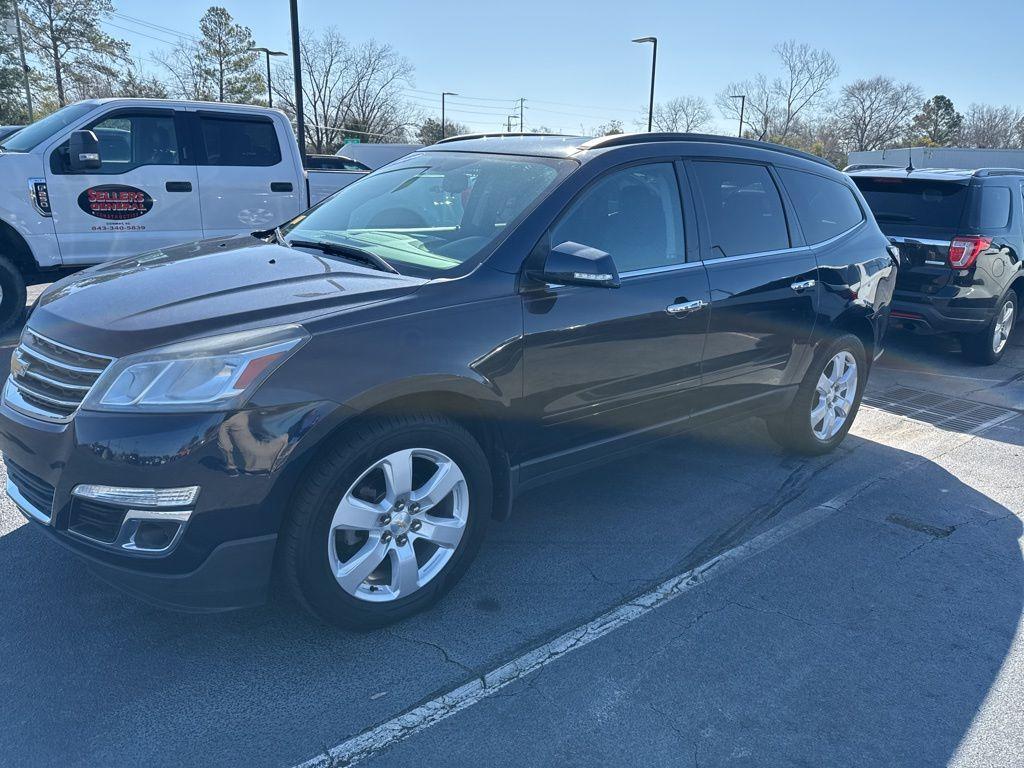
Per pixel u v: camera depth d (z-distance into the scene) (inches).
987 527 169.5
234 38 2404.0
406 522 119.7
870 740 104.1
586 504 172.4
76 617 122.3
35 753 95.3
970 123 3585.1
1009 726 108.0
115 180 308.7
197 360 101.8
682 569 146.2
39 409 110.9
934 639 127.4
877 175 306.2
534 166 147.6
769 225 176.4
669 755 99.7
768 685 114.0
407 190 159.2
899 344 352.5
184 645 117.2
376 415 114.7
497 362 124.0
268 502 105.0
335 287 118.6
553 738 101.7
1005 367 318.3
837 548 156.9
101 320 110.1
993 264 293.6
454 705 107.0
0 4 2094.0
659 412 155.0
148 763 94.8
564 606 132.3
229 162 333.7
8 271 290.2
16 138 315.9
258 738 99.7
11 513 153.6
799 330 180.9
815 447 201.8
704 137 167.6
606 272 122.6
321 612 114.0
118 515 102.1
